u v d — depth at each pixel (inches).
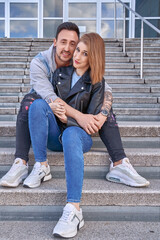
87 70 65.6
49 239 50.6
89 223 58.7
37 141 59.7
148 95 136.1
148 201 60.4
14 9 327.3
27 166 64.5
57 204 60.1
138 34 319.6
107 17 323.6
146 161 71.4
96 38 62.0
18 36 330.0
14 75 155.3
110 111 66.2
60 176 70.8
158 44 203.5
